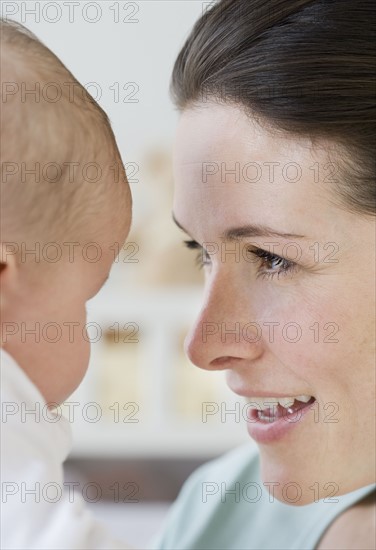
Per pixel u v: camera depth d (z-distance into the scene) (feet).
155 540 6.58
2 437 4.02
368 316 4.66
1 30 4.61
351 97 4.44
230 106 4.68
